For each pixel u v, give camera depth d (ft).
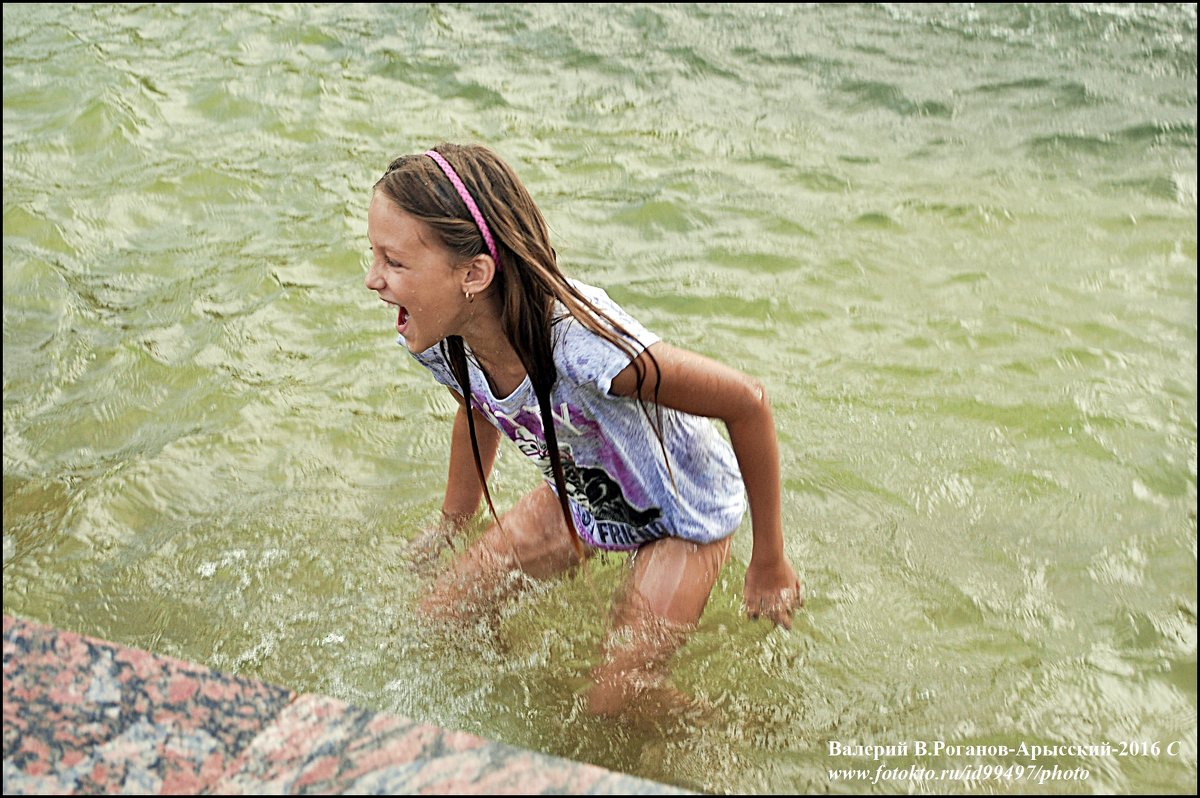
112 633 8.63
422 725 5.32
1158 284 13.80
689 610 8.19
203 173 16.16
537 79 19.76
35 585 9.11
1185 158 17.02
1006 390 11.69
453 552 9.34
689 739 7.69
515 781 5.03
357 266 14.02
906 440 10.95
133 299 13.39
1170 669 8.34
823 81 20.01
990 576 9.26
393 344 12.53
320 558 9.41
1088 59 20.90
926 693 8.11
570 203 15.57
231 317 12.96
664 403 7.36
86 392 11.71
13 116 17.70
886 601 8.97
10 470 10.57
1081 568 9.34
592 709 7.90
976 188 16.20
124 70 19.21
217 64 19.65
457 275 6.90
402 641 8.54
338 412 11.42
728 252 14.38
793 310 13.15
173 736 5.24
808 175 16.56
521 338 7.12
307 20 21.75
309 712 5.38
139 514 9.97
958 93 19.49
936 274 14.01
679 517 8.18
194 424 11.23
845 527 9.80
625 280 13.71
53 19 21.52
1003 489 10.29
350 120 17.95
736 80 19.99
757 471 7.79
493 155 7.02
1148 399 11.57
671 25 22.22
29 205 15.12
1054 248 14.62
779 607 8.48
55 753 5.16
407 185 6.77
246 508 10.05
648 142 17.52
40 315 13.05
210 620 8.76
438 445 10.97
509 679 8.23
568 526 8.11
